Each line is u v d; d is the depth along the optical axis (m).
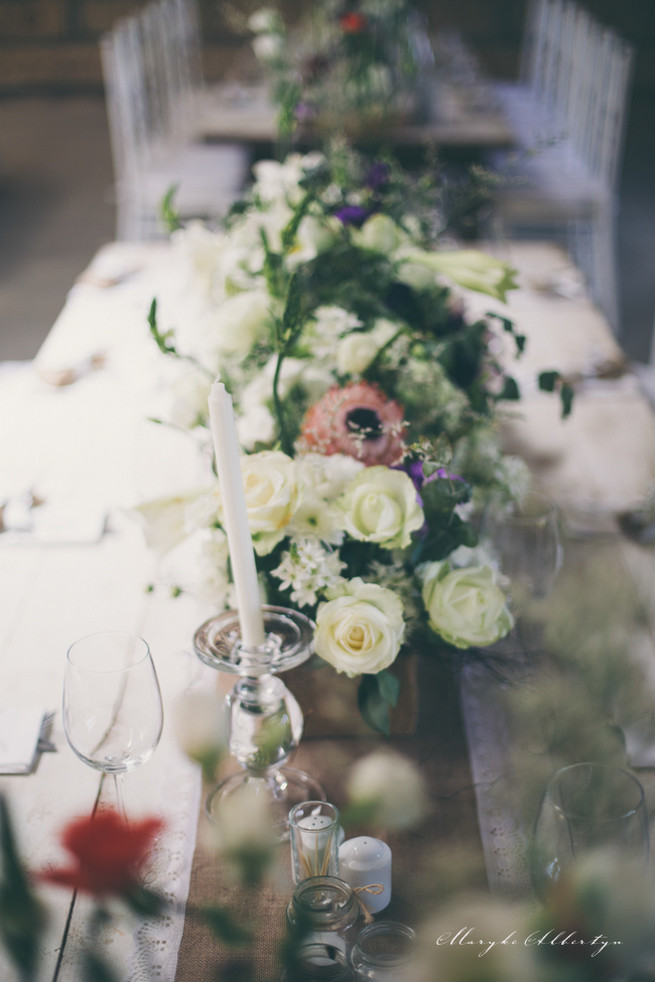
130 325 2.21
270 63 3.60
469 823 0.92
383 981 0.65
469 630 0.88
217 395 0.73
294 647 0.84
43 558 1.39
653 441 1.74
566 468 1.64
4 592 1.31
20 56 7.79
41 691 1.13
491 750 1.01
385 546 0.87
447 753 1.01
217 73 7.52
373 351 1.18
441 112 3.96
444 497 0.91
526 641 0.99
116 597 1.30
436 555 0.92
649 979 0.36
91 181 6.16
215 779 0.38
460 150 3.76
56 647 1.20
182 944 0.78
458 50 4.92
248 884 0.38
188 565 1.37
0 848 0.30
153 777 0.98
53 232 5.33
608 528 1.43
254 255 1.56
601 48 3.97
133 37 4.12
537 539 1.04
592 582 0.43
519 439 1.74
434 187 1.52
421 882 0.85
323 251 1.38
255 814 0.40
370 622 0.82
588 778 0.59
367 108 3.42
